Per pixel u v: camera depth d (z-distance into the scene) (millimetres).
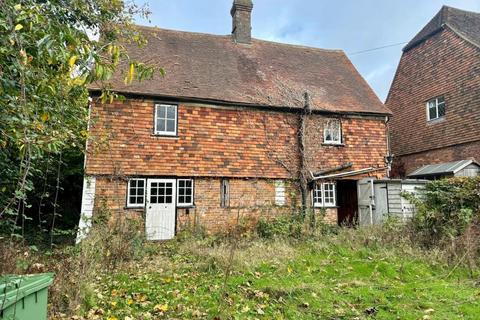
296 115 12648
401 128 17094
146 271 6770
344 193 14125
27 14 2371
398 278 6266
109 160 10266
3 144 3639
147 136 10719
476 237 7527
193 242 9312
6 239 5379
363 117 13406
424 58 15906
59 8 3674
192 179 11219
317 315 4672
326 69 15492
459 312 4672
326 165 12633
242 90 12328
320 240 9422
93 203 10039
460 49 13797
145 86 10938
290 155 12359
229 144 11633
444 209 9078
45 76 3113
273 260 7328
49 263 5555
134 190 10688
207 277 6336
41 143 3062
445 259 7078
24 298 2803
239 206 11586
